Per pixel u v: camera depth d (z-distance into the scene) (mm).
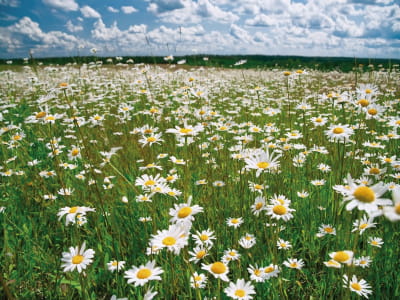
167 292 2246
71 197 3658
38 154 5320
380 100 8016
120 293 2305
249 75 17531
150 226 3213
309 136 5914
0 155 5227
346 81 12633
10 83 11797
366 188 1667
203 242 2479
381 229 3123
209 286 2391
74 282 2389
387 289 2354
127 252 2941
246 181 3850
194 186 4035
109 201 3705
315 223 3240
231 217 3354
